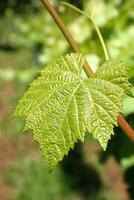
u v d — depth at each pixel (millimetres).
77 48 447
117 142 896
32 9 3619
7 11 4957
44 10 2805
